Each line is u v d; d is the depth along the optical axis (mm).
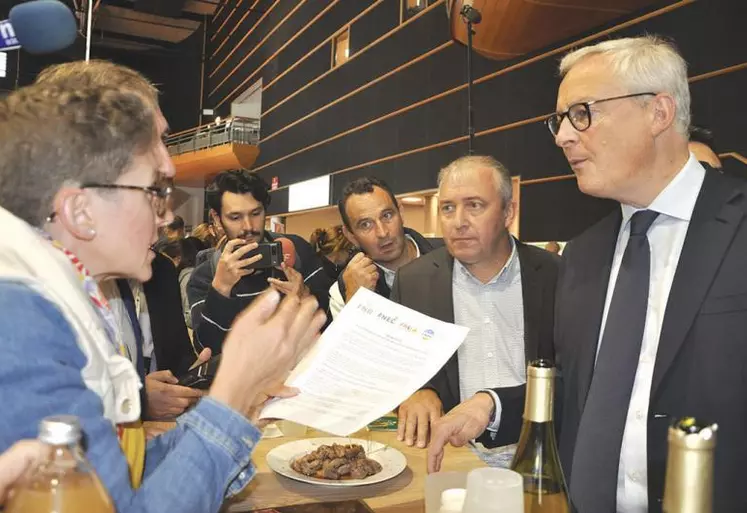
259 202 2457
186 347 2000
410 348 1021
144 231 836
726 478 902
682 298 965
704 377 937
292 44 13250
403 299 1786
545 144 6504
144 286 1906
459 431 1056
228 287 2062
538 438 703
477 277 1731
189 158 16703
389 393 927
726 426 916
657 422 947
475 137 7504
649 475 935
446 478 736
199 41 19703
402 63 9039
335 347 1036
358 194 2293
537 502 685
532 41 6332
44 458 472
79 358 671
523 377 1683
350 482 1058
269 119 14336
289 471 1106
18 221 717
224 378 787
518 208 6844
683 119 1043
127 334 1298
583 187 1080
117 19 18547
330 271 2895
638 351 991
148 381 1399
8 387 600
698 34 5035
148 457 854
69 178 773
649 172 1033
